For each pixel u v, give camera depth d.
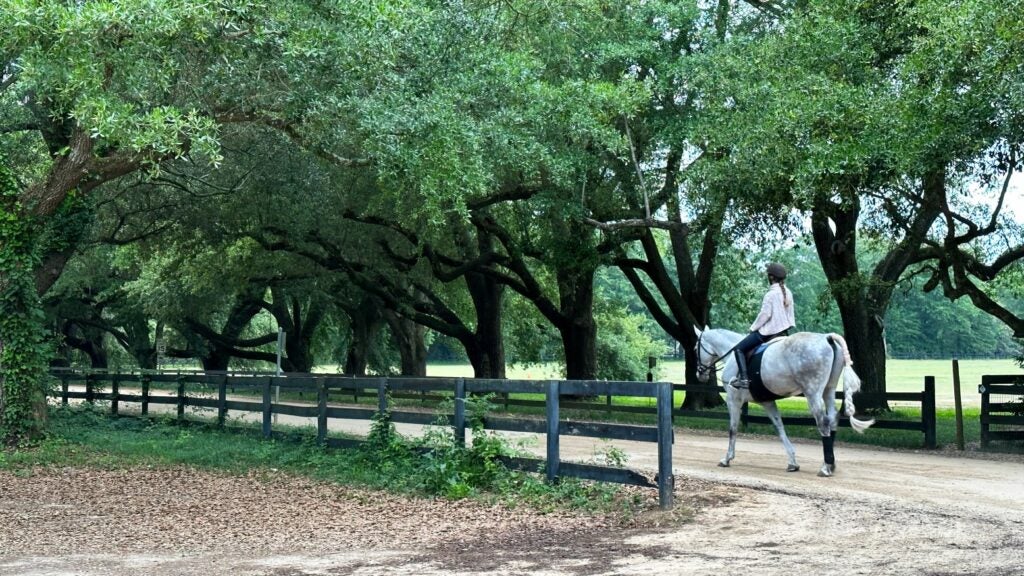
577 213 23.23
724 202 20.86
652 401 37.12
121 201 29.67
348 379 15.73
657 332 85.12
